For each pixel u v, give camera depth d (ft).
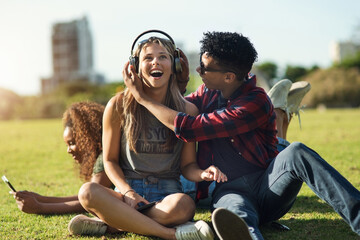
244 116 7.59
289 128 38.96
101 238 7.51
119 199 7.39
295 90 12.32
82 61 352.08
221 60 7.64
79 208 9.56
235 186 7.73
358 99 166.30
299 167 6.76
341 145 23.31
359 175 13.66
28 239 7.66
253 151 7.82
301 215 9.19
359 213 6.19
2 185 13.79
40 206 9.29
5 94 136.26
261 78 150.20
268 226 8.28
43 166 18.57
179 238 6.85
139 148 7.90
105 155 8.11
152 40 7.98
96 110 9.75
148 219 7.15
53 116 130.52
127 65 8.00
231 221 6.02
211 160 8.13
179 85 8.53
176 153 8.14
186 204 7.23
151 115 7.98
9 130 52.26
